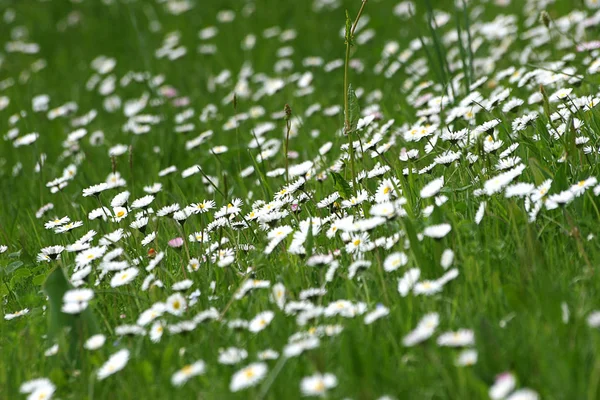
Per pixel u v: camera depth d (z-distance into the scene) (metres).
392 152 5.78
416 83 8.27
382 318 3.47
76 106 9.56
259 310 3.84
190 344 3.65
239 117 7.71
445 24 10.51
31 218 5.92
